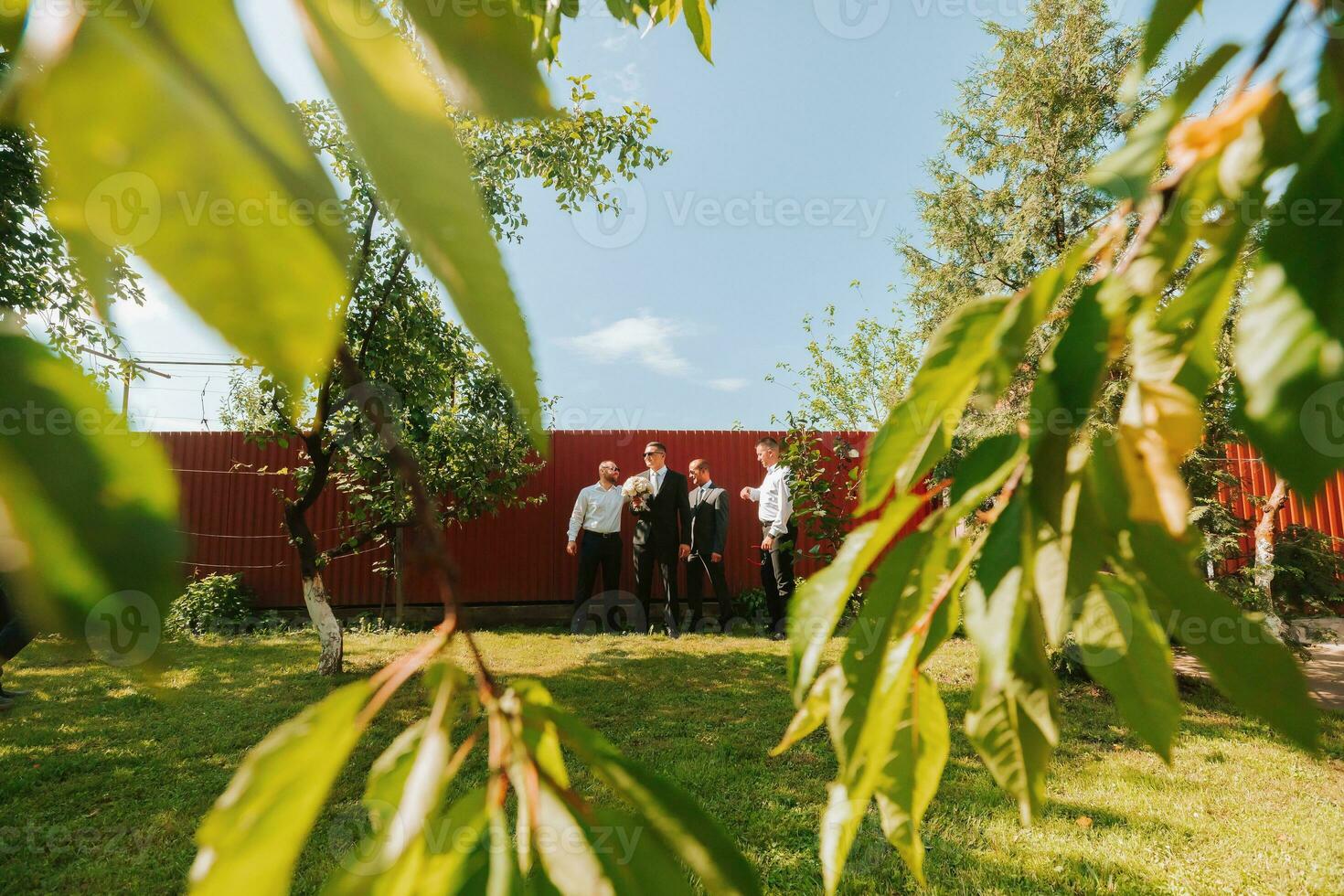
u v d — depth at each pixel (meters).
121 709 5.38
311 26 0.17
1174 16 0.31
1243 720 5.20
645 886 0.26
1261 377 0.25
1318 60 0.29
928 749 0.44
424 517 0.22
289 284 0.15
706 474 9.56
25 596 0.14
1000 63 8.93
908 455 0.36
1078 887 2.97
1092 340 0.31
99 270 0.15
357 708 0.21
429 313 5.30
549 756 0.28
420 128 0.16
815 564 8.85
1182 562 0.32
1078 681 5.99
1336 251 0.26
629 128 4.30
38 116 0.15
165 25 0.16
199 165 0.15
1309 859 3.18
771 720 5.24
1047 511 0.33
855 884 2.96
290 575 10.25
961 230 10.12
